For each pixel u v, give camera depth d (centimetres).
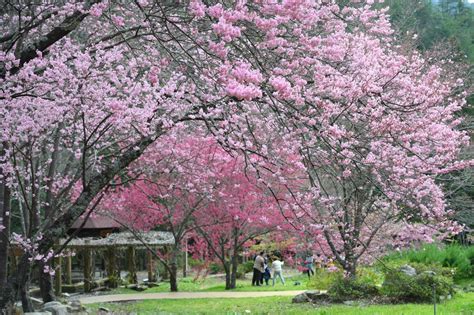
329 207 1241
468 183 1781
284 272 3231
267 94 734
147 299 1888
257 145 875
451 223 1536
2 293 996
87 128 1124
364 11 1091
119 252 3019
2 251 1177
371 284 1623
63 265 2648
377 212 1616
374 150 1083
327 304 1516
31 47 831
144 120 932
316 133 834
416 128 1129
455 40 2545
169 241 2644
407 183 1208
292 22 848
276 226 2038
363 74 955
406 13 2497
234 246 2252
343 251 1653
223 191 1967
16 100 926
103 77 1008
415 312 1205
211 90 888
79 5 807
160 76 1045
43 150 1416
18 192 1382
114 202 2119
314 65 869
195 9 686
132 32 1131
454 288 1612
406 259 2005
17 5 1005
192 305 1650
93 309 1592
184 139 1791
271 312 1377
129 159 1025
